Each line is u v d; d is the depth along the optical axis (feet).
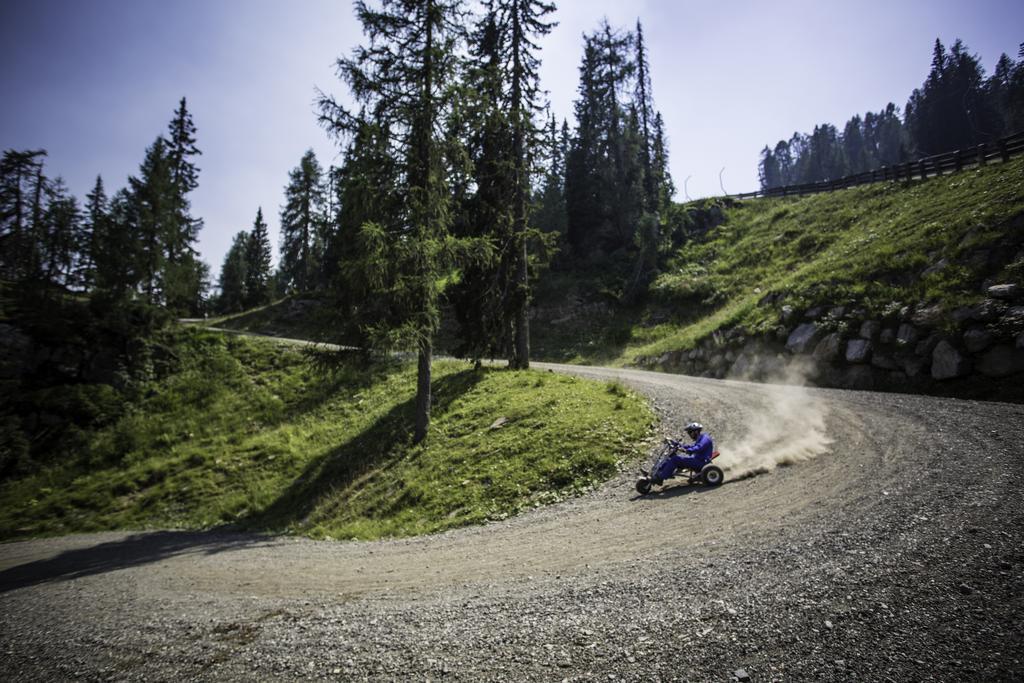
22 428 77.10
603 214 156.35
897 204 89.35
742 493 26.32
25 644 19.67
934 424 33.47
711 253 131.75
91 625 21.22
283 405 81.35
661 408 46.96
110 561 39.52
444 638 14.93
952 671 10.78
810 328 61.82
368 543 33.24
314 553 32.32
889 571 15.46
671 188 163.94
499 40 65.67
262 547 37.45
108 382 90.58
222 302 234.38
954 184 78.64
